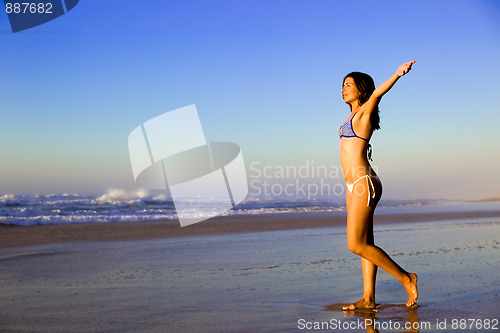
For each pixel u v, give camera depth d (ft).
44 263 18.25
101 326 9.70
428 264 16.83
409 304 11.27
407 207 55.93
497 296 11.97
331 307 11.31
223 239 25.46
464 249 20.61
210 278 15.01
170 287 13.69
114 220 38.11
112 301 11.99
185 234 27.84
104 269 16.90
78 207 45.29
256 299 12.10
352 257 19.24
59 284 14.30
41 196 46.60
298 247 22.25
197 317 10.36
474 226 31.71
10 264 18.08
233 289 13.34
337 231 29.35
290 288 13.41
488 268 15.92
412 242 23.27
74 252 21.09
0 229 30.32
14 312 10.95
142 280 14.80
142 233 28.30
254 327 9.55
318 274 15.56
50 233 28.25
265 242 24.09
